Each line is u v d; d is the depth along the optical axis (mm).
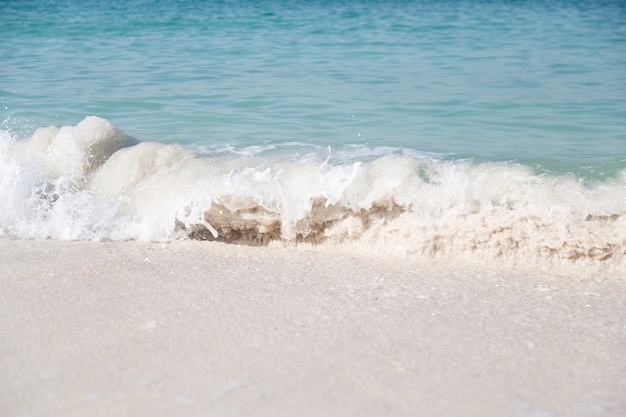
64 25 17312
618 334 3754
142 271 4520
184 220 5238
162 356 3357
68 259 4715
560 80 10125
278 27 16812
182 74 10688
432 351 3475
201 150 6469
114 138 6184
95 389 3074
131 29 16531
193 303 3990
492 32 15984
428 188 5074
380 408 2961
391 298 4164
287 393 3059
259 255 4973
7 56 12562
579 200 4910
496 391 3127
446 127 7586
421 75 10547
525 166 5496
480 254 4961
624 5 23406
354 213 5125
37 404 2965
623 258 4785
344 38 14789
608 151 6660
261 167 5477
